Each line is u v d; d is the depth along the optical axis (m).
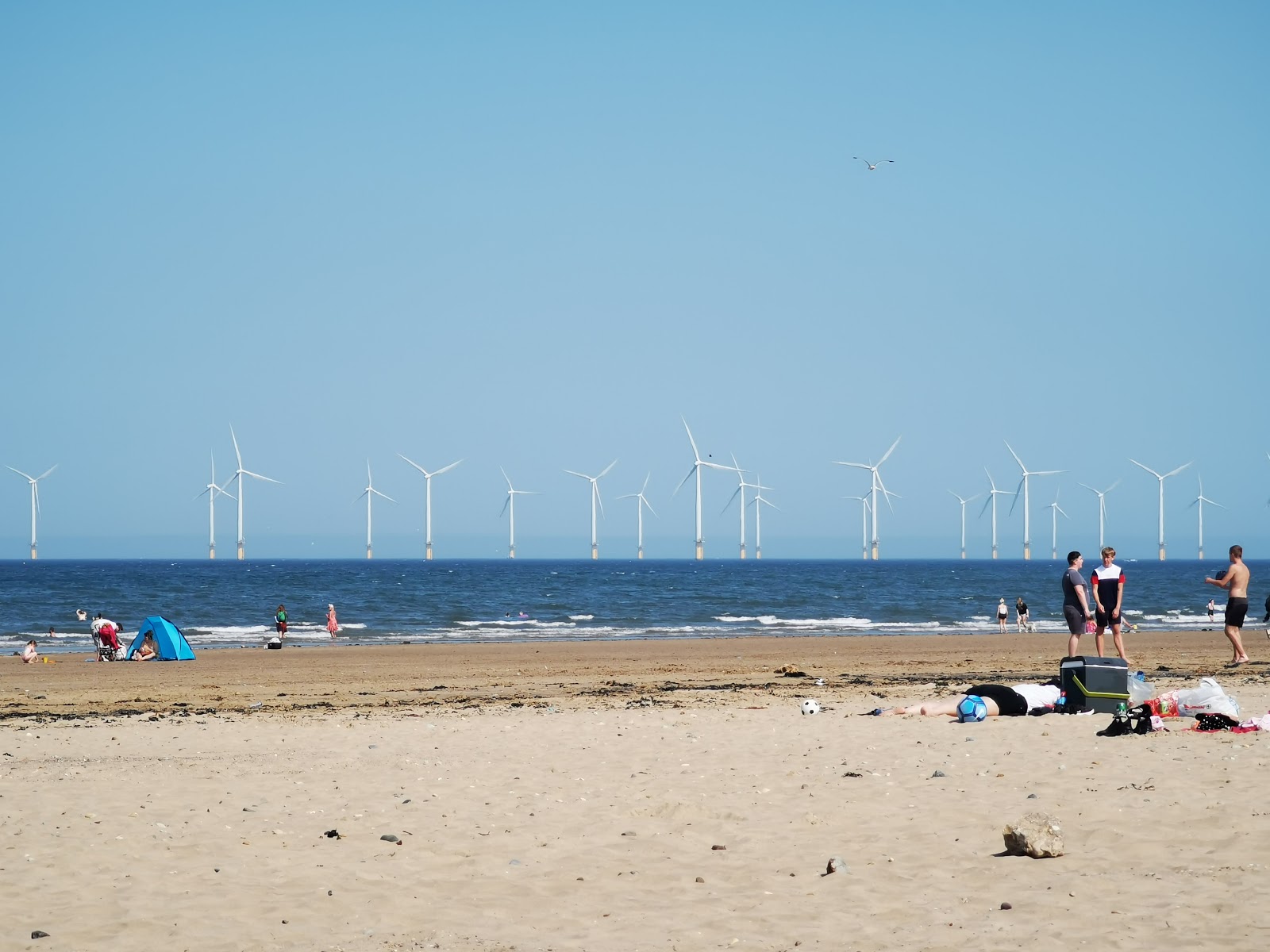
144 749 30.73
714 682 53.00
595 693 48.00
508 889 15.62
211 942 13.62
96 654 77.19
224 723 37.28
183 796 23.06
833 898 14.59
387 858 17.55
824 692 45.88
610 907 14.68
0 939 13.84
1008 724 30.59
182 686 53.91
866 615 135.88
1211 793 19.11
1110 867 15.24
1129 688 32.94
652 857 17.16
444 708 41.59
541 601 169.38
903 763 24.56
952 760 24.69
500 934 13.70
